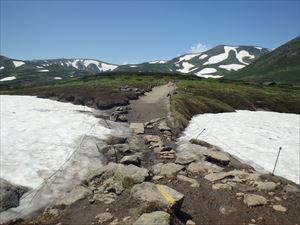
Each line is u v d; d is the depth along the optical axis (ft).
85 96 197.16
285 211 57.26
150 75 458.09
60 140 100.42
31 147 92.53
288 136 140.15
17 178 71.46
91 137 103.96
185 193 62.80
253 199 60.03
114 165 70.03
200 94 231.50
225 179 71.67
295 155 109.29
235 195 62.90
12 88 336.49
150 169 77.97
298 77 640.17
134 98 201.87
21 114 140.56
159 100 195.72
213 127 142.51
